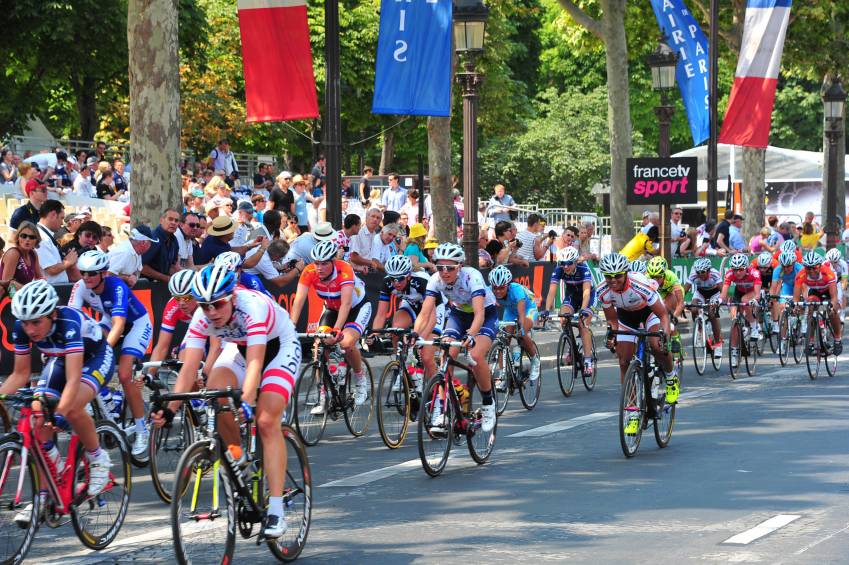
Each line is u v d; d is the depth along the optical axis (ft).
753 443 89.35
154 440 70.95
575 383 133.18
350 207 213.66
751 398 117.50
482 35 143.74
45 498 56.95
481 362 82.94
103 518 60.29
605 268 86.38
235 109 340.59
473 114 145.48
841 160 335.06
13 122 285.43
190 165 272.72
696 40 229.25
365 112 391.86
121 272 102.94
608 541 58.90
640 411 85.10
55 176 179.32
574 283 124.26
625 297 87.56
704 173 333.21
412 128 407.23
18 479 55.62
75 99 354.33
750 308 140.77
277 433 54.54
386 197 223.92
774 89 210.38
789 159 342.85
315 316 130.21
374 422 104.06
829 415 104.47
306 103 120.57
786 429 96.12
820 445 87.86
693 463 81.05
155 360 69.87
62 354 59.21
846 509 65.77
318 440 92.79
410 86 133.18
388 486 74.74
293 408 90.02
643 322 89.35
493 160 455.22
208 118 329.11
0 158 182.80
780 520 63.05
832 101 274.98
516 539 59.77
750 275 140.05
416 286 97.45
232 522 52.75
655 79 199.82
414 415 94.99
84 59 286.87
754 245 241.96
